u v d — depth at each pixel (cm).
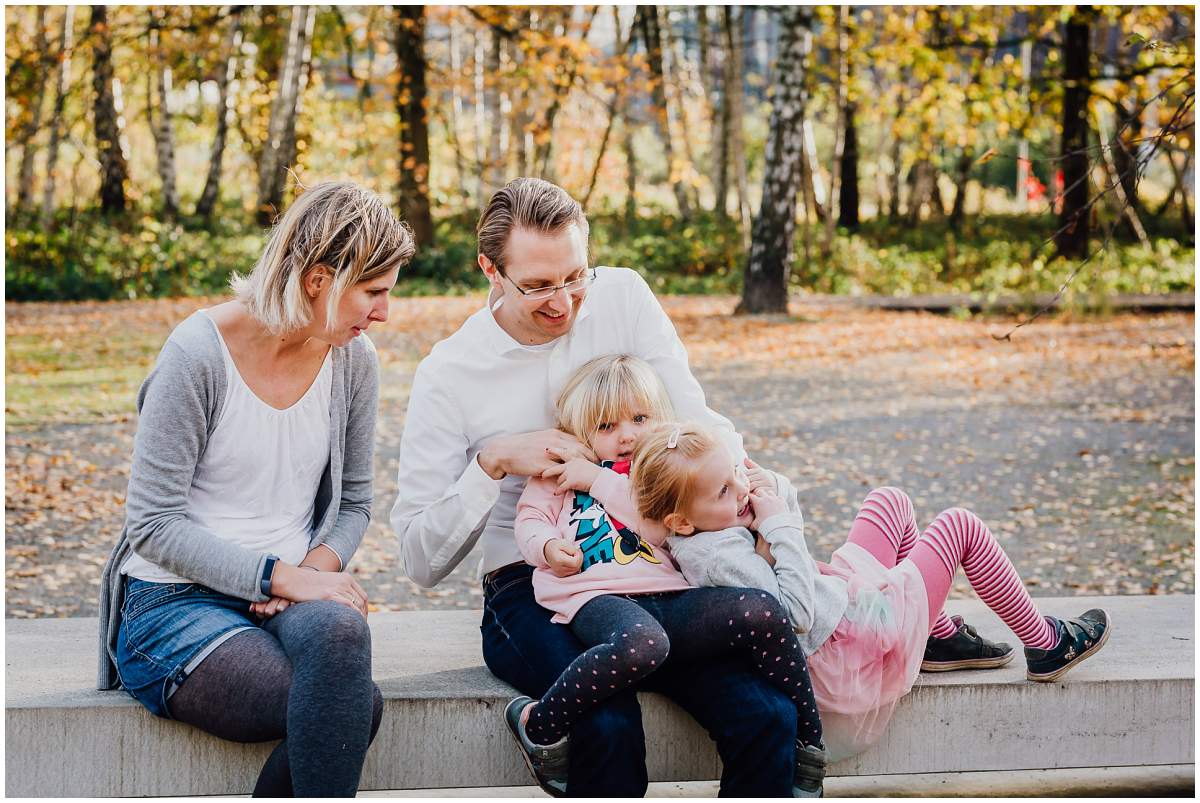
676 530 243
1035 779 323
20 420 788
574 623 238
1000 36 1642
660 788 327
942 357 1109
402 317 1277
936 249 1800
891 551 269
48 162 1586
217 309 238
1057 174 1470
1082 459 743
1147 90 1398
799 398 932
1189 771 330
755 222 1386
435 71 1800
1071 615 320
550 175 2039
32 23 1739
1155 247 1673
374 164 1988
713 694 231
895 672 249
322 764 204
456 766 246
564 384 267
